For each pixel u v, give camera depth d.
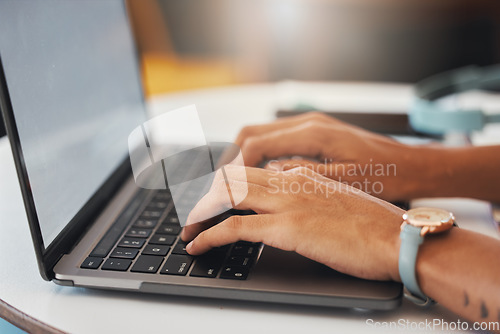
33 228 0.47
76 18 0.65
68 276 0.48
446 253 0.45
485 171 0.65
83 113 0.63
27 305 0.47
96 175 0.63
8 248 0.58
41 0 0.57
